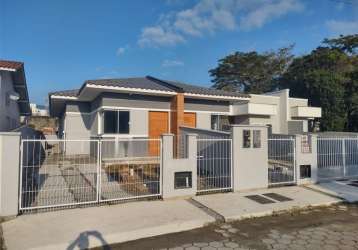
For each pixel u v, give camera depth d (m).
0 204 5.89
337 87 30.86
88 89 13.51
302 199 7.63
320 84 31.39
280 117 28.56
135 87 13.74
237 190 8.31
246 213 6.45
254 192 8.29
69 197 7.36
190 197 7.64
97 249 4.79
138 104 14.78
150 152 14.05
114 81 14.45
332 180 9.93
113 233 5.26
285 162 9.44
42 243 4.84
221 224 5.98
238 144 8.41
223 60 45.56
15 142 6.07
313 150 9.57
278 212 6.70
